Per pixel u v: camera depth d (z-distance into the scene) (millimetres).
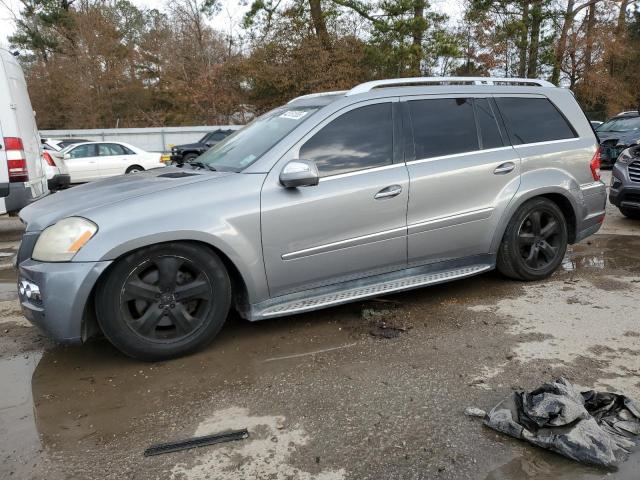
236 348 3619
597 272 5184
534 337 3658
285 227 3574
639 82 37750
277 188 3574
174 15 36281
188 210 3334
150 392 3064
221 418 2775
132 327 3312
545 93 4895
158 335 3410
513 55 31203
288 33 28172
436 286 4820
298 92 28141
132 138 26484
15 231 8961
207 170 3930
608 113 35344
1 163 7211
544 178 4633
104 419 2797
